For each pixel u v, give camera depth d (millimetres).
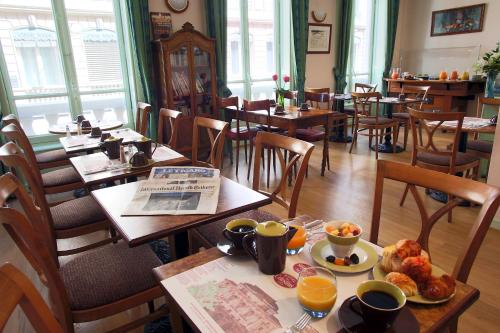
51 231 1715
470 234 998
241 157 4707
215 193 1359
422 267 776
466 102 5855
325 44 5898
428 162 2926
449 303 741
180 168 1580
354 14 6105
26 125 3814
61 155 3131
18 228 956
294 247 932
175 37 3965
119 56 4184
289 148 1678
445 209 1174
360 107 5828
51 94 3863
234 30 5004
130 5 3863
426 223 1202
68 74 3898
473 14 5922
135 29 3930
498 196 957
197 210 1227
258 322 696
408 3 6773
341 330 671
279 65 5551
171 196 1334
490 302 1842
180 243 1651
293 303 746
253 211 1782
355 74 6688
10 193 1113
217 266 882
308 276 780
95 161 1974
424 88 5023
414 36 6809
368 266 864
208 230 1651
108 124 3375
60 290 1146
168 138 4160
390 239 2496
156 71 4184
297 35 5270
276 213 2926
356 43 6523
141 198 1324
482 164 3445
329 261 884
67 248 2492
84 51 3971
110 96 4238
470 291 779
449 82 5594
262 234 817
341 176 3846
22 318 1805
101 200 1332
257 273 850
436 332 679
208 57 4309
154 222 1149
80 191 3439
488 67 3516
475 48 6000
